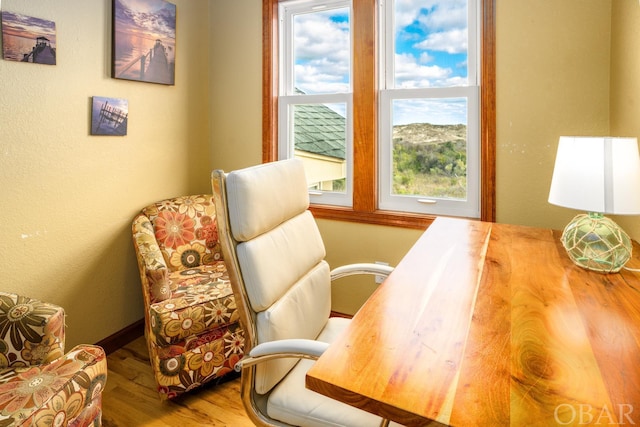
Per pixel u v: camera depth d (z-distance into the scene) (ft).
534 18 5.71
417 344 2.33
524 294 3.04
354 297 7.54
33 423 3.13
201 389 5.81
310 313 3.81
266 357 2.94
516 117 5.96
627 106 4.71
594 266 3.51
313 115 7.91
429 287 3.21
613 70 5.21
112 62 6.56
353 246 7.49
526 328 2.50
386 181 7.34
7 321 3.91
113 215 6.82
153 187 7.59
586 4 5.40
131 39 6.78
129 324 7.29
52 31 5.60
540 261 3.84
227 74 8.45
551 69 5.68
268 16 7.80
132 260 7.27
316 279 4.06
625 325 2.52
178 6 7.78
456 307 2.83
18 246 5.43
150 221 6.99
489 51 6.02
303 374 3.47
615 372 2.01
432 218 6.75
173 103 7.89
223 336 5.67
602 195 3.56
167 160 7.86
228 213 3.12
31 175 5.52
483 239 4.68
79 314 6.34
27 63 5.37
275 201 3.49
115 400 5.50
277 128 8.20
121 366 6.40
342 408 3.01
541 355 2.18
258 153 8.25
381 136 7.27
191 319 5.31
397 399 1.85
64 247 6.05
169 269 6.94
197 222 7.49
